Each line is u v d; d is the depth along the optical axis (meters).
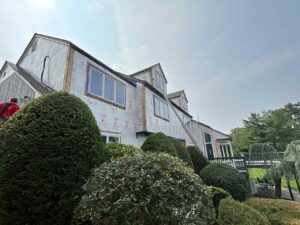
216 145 24.17
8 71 10.23
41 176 3.43
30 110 4.01
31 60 10.44
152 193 3.11
